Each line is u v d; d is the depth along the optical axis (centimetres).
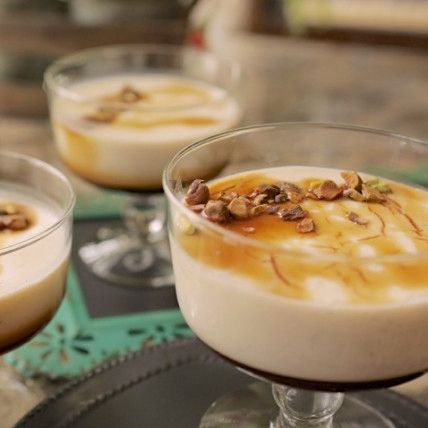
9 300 51
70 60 73
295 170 55
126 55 75
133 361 57
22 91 87
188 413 55
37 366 58
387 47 142
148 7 89
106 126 66
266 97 98
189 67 76
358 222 49
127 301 65
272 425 55
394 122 92
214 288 46
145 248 71
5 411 55
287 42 124
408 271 45
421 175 62
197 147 52
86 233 73
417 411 55
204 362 58
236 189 53
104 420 53
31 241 51
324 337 45
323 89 103
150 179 67
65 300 64
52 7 90
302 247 47
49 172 57
